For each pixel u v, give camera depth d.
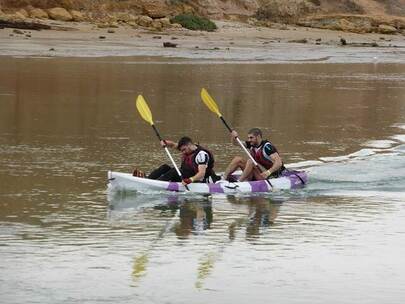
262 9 121.75
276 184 21.47
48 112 34.19
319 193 21.12
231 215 18.33
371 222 17.66
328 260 14.50
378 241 15.94
